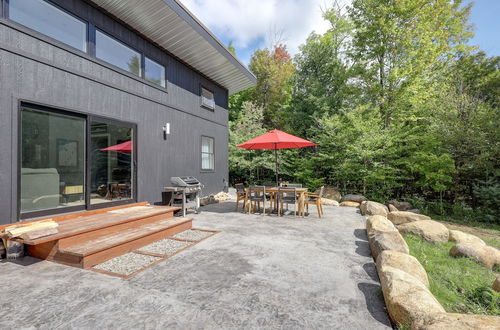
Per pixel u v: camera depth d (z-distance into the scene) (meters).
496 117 7.41
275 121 16.77
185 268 2.80
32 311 1.92
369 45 11.15
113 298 2.13
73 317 1.85
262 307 2.02
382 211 6.15
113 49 5.07
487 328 1.37
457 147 8.05
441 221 7.33
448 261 3.44
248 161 13.46
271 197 6.43
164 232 4.07
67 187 4.11
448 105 8.30
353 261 3.09
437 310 1.69
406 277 2.19
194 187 6.12
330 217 5.96
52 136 3.92
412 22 10.30
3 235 2.96
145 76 5.90
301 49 15.15
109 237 3.43
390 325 1.81
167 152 6.52
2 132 3.27
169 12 5.20
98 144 4.68
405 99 10.27
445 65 11.77
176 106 6.95
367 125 9.72
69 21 4.19
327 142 10.74
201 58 7.29
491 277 2.96
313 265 2.94
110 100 4.91
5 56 3.31
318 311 1.98
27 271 2.67
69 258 2.83
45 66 3.79
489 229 6.40
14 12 3.44
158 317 1.87
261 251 3.42
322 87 13.84
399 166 9.55
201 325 1.77
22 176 3.54
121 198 5.16
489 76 10.21
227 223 5.18
